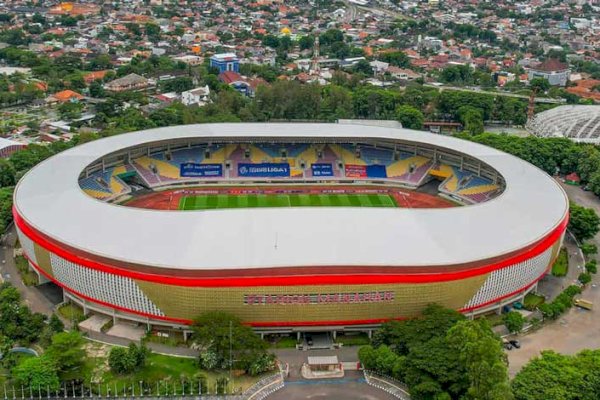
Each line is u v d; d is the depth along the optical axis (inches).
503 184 7278.5
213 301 4694.9
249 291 4672.7
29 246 5378.9
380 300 4810.5
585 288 5728.3
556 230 5492.1
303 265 4670.3
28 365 4153.5
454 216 5536.4
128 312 4913.9
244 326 4579.2
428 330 4458.7
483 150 7706.7
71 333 4461.1
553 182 6574.8
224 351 4387.3
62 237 5000.0
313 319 4825.3
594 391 3895.2
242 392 4217.5
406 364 4173.2
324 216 5428.2
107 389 4212.6
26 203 5654.5
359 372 4458.7
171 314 4785.9
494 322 5113.2
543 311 5073.8
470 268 4847.4
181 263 4662.9
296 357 4638.3
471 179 7829.7
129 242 4940.9
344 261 4736.7
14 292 5019.7
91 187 7362.2
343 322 4872.0
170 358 4571.9
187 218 5324.8
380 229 5241.1
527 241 5162.4
